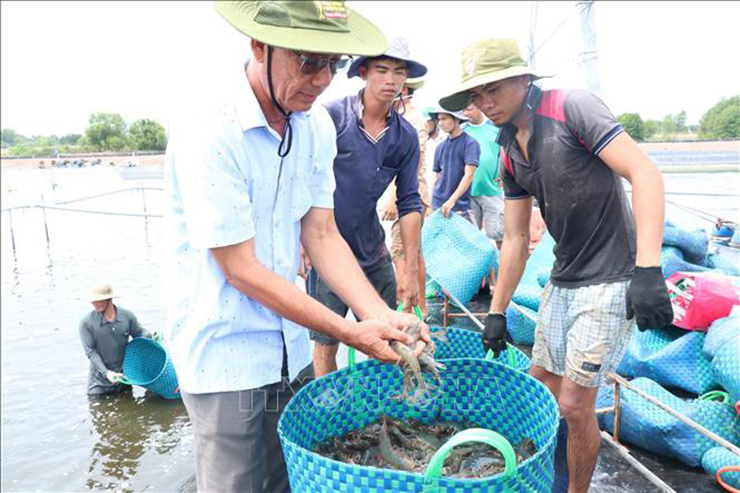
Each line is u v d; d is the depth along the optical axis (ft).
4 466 15.34
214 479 7.59
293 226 7.86
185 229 7.14
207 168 6.52
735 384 11.20
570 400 9.29
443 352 14.15
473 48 8.85
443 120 23.40
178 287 7.32
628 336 9.20
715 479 10.74
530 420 8.64
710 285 13.39
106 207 66.18
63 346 24.30
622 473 11.05
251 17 6.20
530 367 10.90
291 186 7.57
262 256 7.48
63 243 46.88
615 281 8.86
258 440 7.66
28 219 59.67
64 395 19.71
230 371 7.29
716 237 19.83
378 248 14.32
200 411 7.45
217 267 7.11
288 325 7.77
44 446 16.38
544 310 10.01
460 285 20.80
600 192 8.73
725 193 16.39
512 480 5.98
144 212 59.16
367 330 7.32
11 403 19.07
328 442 9.05
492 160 25.21
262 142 6.90
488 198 25.82
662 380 13.30
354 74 12.71
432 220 22.15
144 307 28.71
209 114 6.63
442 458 5.90
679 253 16.79
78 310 28.94
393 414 9.95
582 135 8.38
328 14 6.13
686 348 13.25
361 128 12.75
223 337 7.25
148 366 20.24
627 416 11.82
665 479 10.94
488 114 9.09
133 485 14.37
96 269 37.50
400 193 14.32
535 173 9.14
